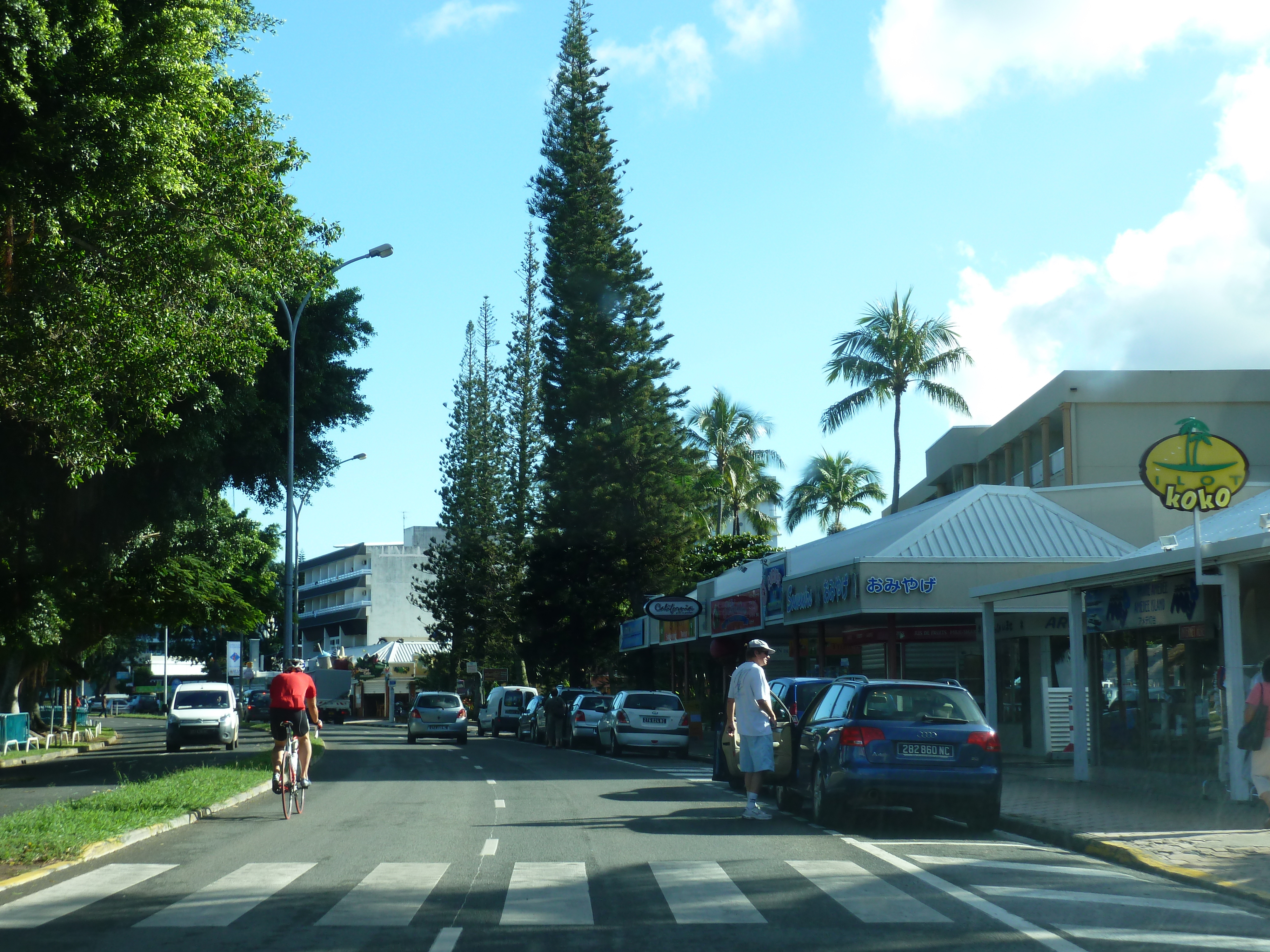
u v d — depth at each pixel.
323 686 71.62
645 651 50.00
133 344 15.43
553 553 49.50
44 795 19.23
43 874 9.95
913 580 25.12
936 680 27.88
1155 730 20.89
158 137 13.55
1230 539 14.75
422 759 29.09
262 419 28.16
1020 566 25.28
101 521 27.06
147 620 36.66
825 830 13.17
